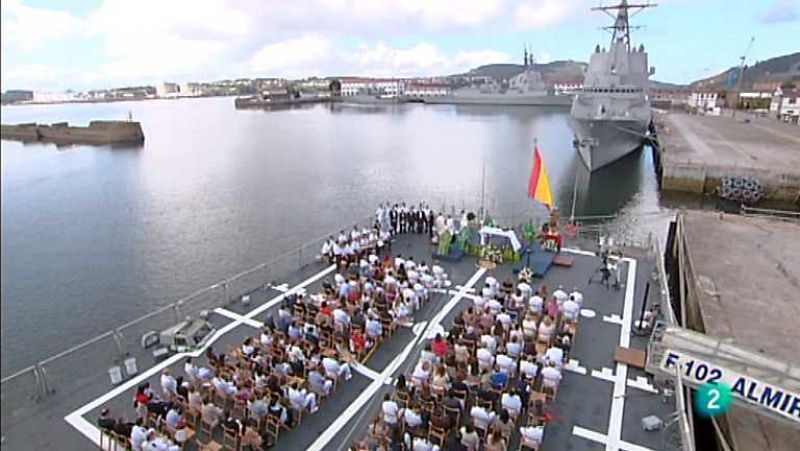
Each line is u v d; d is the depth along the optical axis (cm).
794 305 2450
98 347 2341
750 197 5319
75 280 3147
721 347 1543
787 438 1596
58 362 2145
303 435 1513
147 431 1394
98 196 5162
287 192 5850
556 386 1652
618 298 2316
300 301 2100
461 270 2620
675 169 5734
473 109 18862
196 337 1969
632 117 6762
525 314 2048
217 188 6000
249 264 3612
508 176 6731
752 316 2345
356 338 1852
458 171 7119
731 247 3216
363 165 7681
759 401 1468
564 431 1519
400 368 1819
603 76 6838
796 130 8938
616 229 4650
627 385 1720
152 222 4534
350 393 1694
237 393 1570
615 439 1487
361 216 4838
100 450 1454
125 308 2902
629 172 6956
